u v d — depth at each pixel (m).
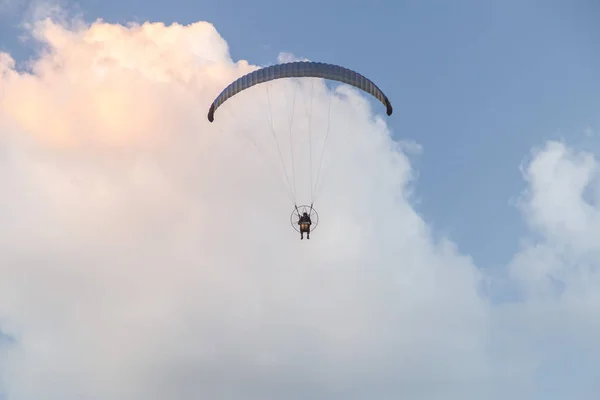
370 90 136.00
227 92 136.38
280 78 135.25
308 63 135.50
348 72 135.75
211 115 137.75
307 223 136.00
